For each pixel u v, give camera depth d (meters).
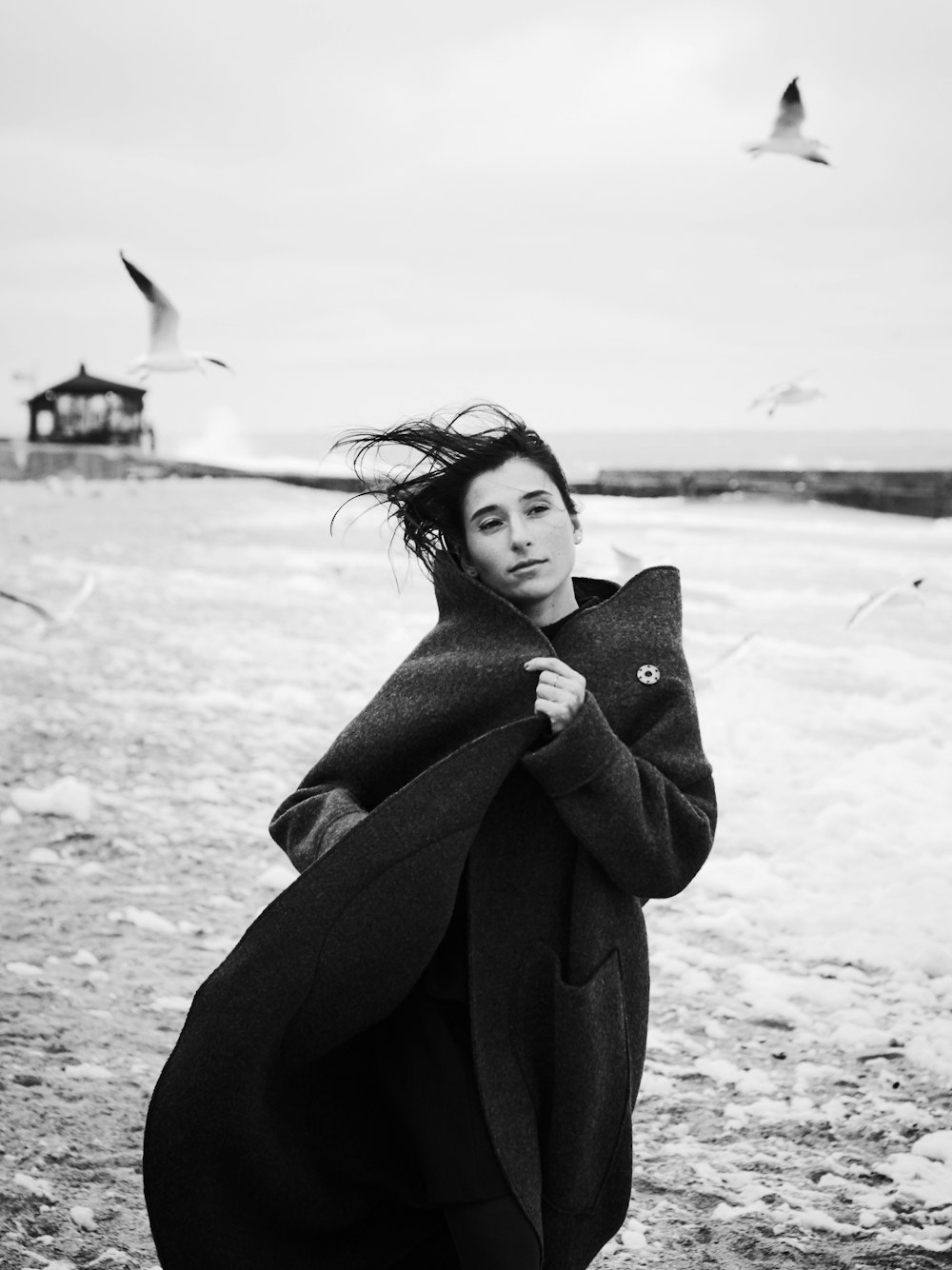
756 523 32.75
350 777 2.87
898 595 7.95
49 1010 4.79
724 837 7.41
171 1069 2.60
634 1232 3.55
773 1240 3.53
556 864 2.75
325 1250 2.78
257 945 2.60
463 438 2.89
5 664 11.39
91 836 6.91
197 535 25.02
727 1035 4.92
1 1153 3.78
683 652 2.84
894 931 5.94
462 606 2.87
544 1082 2.69
